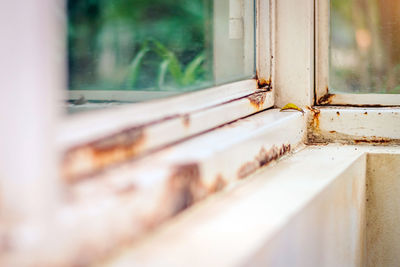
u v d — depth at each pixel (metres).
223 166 0.62
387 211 0.88
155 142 0.59
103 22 0.77
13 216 0.35
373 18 0.93
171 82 0.79
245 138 0.67
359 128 0.92
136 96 0.76
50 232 0.35
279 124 0.78
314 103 0.96
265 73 0.92
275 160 0.77
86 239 0.38
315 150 0.87
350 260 0.78
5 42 0.34
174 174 0.52
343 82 0.95
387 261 0.89
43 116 0.35
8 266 0.33
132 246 0.44
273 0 0.91
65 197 0.41
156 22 0.79
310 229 0.61
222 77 0.86
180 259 0.41
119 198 0.43
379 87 0.94
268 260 0.48
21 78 0.34
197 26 0.83
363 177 0.85
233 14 0.87
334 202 0.69
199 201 0.58
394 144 0.91
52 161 0.36
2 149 0.35
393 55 0.93
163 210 0.50
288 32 0.92
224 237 0.47
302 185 0.65
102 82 0.77
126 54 0.78
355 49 0.94
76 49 0.76
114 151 0.51
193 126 0.66
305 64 0.92
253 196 0.61
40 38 0.35
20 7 0.34
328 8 0.93
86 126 0.49
